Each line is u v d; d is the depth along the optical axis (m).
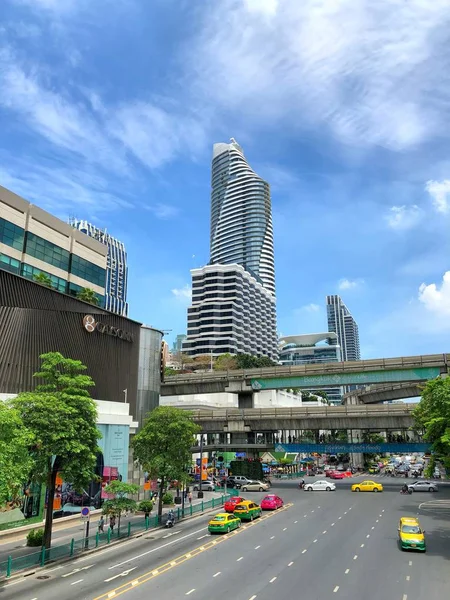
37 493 36.00
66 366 31.55
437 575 22.48
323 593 19.91
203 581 22.05
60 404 28.48
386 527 36.25
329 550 28.30
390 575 22.59
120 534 33.91
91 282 66.50
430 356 70.12
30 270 55.19
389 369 72.06
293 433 136.62
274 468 103.62
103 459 44.59
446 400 32.94
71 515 39.56
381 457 172.25
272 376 79.94
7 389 35.47
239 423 80.31
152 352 57.38
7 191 52.66
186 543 31.39
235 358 174.62
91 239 67.38
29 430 25.31
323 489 66.94
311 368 77.38
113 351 49.25
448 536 32.53
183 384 87.00
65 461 28.45
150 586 21.47
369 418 73.75
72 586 21.92
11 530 33.22
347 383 74.81
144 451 41.84
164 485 42.84
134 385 52.50
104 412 45.94
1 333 35.94
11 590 21.50
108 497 44.22
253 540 31.81
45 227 58.62
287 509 47.91
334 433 138.75
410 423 71.25
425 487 64.44
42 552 26.00
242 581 21.88
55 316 41.66
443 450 34.56
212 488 72.69
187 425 42.69
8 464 21.33
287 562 25.44
